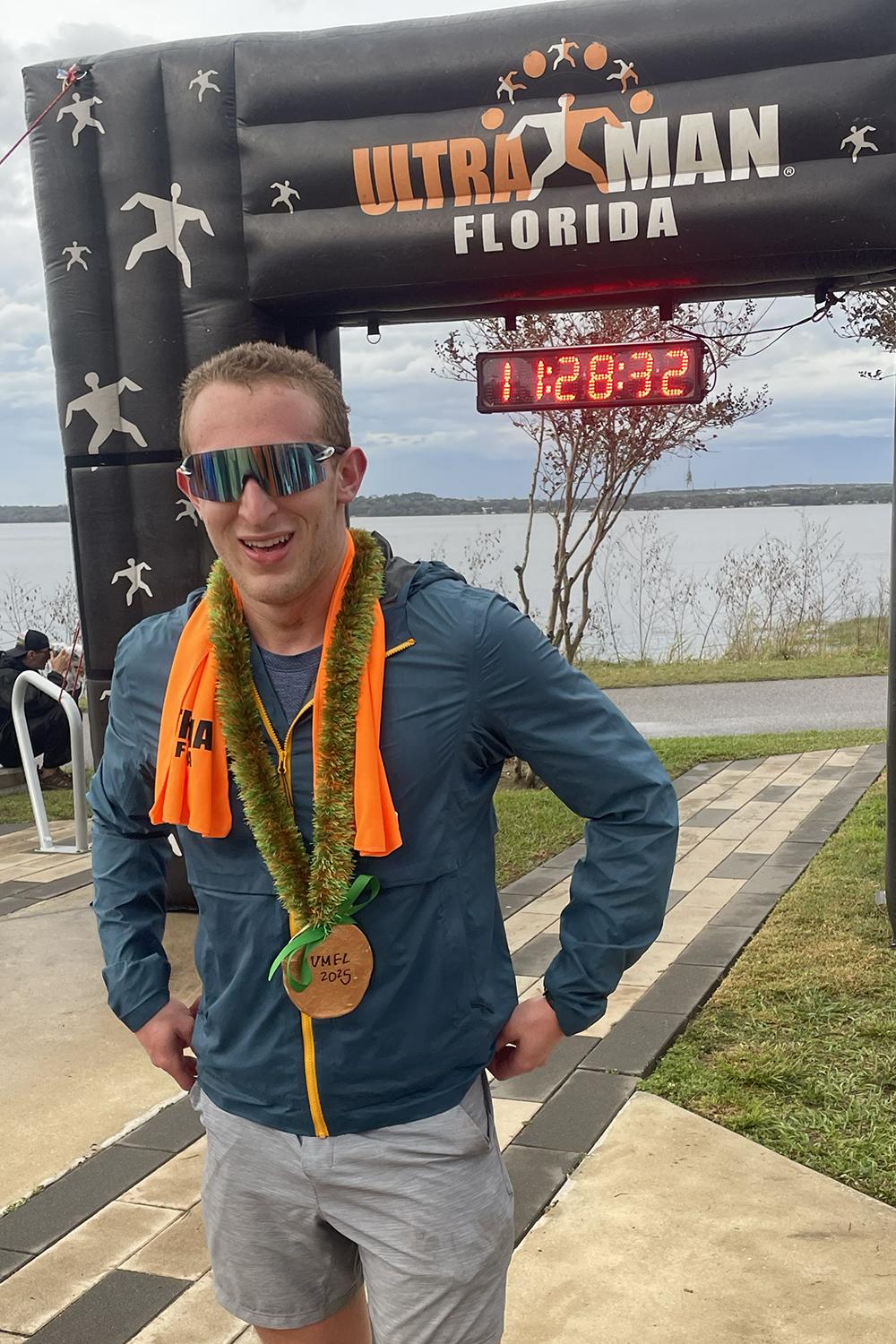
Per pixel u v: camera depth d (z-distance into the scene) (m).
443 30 5.13
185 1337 2.61
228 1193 1.73
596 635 18.25
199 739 1.65
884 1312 2.62
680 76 4.92
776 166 4.85
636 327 8.60
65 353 5.67
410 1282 1.64
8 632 14.48
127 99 5.46
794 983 4.64
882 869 6.21
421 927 1.61
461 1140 1.65
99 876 1.90
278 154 5.29
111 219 5.55
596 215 5.03
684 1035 4.20
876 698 13.53
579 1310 2.66
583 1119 3.56
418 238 5.21
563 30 4.99
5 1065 4.17
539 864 6.73
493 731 1.64
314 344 5.86
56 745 9.74
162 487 5.65
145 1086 3.97
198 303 5.52
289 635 1.66
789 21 4.78
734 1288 2.72
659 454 8.80
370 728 1.57
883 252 4.82
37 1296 2.77
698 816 7.75
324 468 1.59
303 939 1.57
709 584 18.48
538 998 1.73
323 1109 1.63
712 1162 3.29
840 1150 3.32
